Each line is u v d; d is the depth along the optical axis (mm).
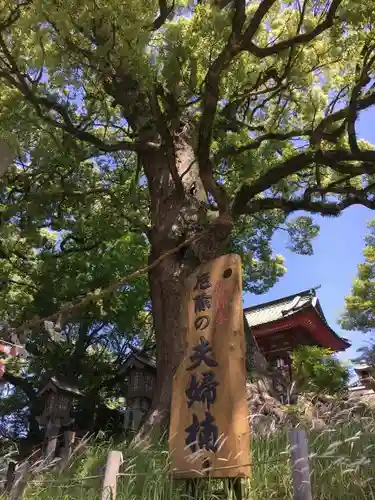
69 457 5289
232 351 4754
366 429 4801
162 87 8461
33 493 4680
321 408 7332
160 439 6059
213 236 8031
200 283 5438
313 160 9414
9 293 17344
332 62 9117
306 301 19734
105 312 16016
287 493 4070
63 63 8203
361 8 7496
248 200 10172
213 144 13289
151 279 8609
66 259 16750
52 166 12812
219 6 8031
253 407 8445
